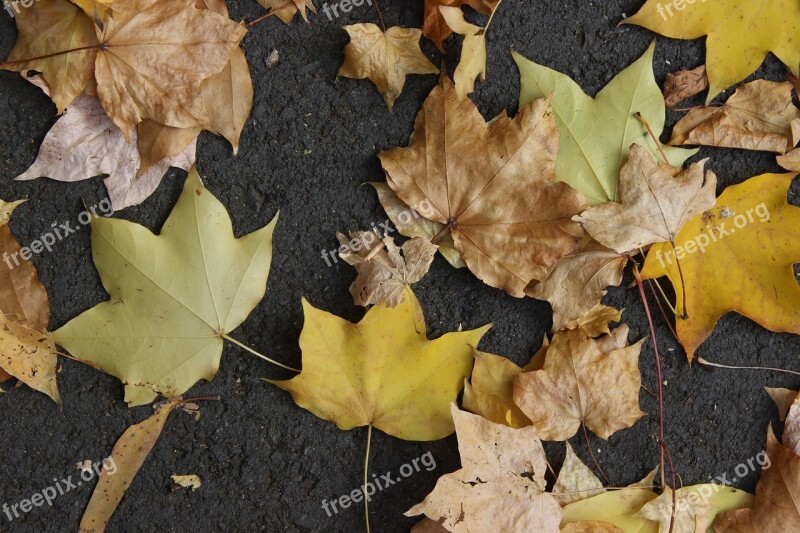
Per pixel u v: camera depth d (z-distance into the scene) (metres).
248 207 1.00
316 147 1.00
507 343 1.01
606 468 1.02
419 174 0.99
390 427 0.99
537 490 0.98
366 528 1.00
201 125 0.98
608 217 0.99
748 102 1.02
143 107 0.97
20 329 0.98
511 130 0.98
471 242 0.99
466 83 0.98
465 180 0.99
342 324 0.98
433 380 0.99
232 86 0.98
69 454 0.99
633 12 1.01
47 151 0.98
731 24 1.00
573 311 1.00
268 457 1.00
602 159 1.00
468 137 0.98
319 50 1.00
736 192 1.01
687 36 1.01
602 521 1.00
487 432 0.98
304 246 1.00
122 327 0.98
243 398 1.00
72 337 0.98
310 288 1.00
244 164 1.00
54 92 0.97
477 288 1.01
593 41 1.01
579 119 1.00
